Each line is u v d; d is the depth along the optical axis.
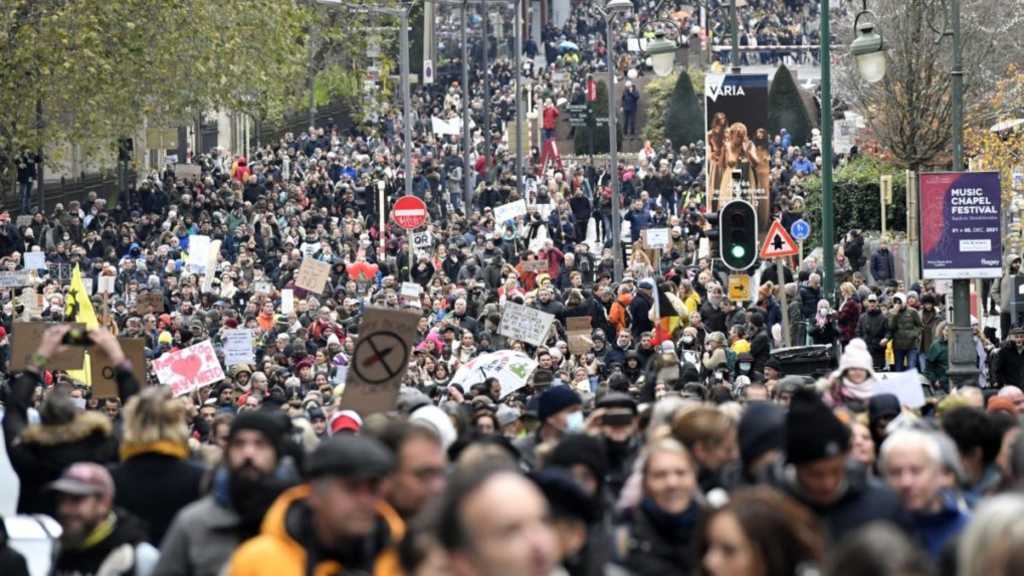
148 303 88.38
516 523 16.83
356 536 20.23
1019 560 16.55
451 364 74.75
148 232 133.00
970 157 128.12
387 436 22.84
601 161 192.38
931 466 23.72
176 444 26.44
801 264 103.50
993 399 36.00
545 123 192.75
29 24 122.62
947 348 75.12
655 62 103.88
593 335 80.19
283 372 65.25
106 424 29.06
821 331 80.06
